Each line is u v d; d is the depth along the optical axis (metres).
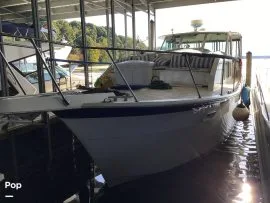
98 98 3.27
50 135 4.46
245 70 9.80
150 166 3.74
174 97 3.62
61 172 4.62
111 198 3.66
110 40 9.50
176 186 3.84
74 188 4.27
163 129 3.54
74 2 9.87
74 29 14.34
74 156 4.88
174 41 5.95
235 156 4.87
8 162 3.96
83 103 2.99
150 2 9.64
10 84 5.82
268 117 5.12
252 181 3.96
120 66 4.17
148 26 9.39
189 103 3.44
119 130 3.29
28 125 4.18
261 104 6.82
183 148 3.96
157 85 4.23
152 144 3.58
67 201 3.95
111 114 3.12
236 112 5.49
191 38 5.79
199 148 4.31
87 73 7.20
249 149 5.23
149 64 4.23
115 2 9.04
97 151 3.33
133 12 9.28
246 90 7.61
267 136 4.70
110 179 3.60
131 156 3.52
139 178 3.77
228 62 5.64
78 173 4.68
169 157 3.85
